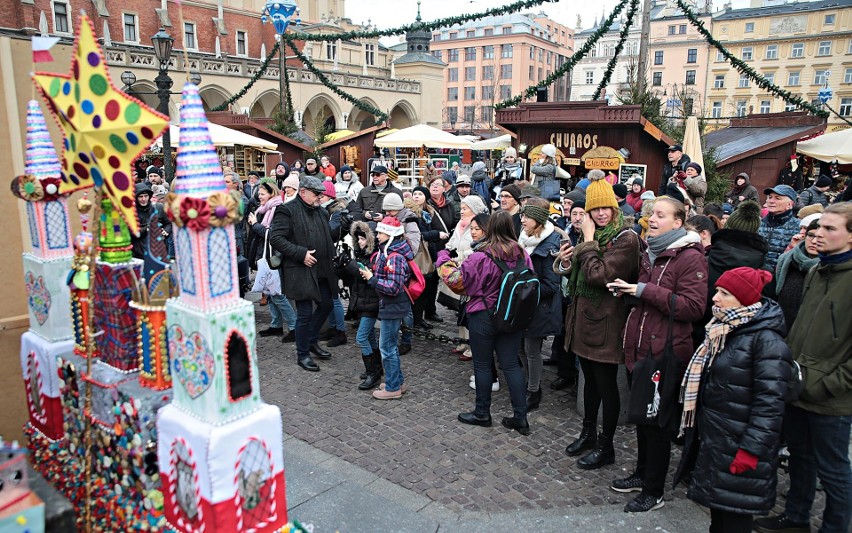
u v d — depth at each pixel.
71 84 2.29
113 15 36.28
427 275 7.16
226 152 15.80
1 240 3.38
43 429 3.15
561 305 5.80
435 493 3.92
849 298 3.11
